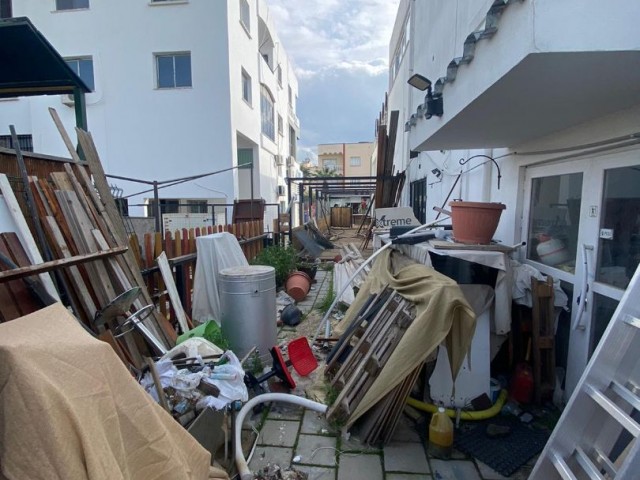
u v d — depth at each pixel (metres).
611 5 1.34
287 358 3.39
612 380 1.39
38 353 0.99
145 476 1.15
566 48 1.37
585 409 1.44
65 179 2.60
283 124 17.55
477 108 2.14
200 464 1.41
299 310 4.70
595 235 2.42
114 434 1.06
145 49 9.34
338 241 13.98
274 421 2.55
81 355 1.07
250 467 2.11
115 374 1.15
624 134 2.12
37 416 0.89
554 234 2.94
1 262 1.85
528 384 2.64
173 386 1.88
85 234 2.46
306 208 16.55
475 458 2.17
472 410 2.52
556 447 1.49
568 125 2.57
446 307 2.19
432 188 6.40
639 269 1.43
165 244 3.76
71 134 9.59
